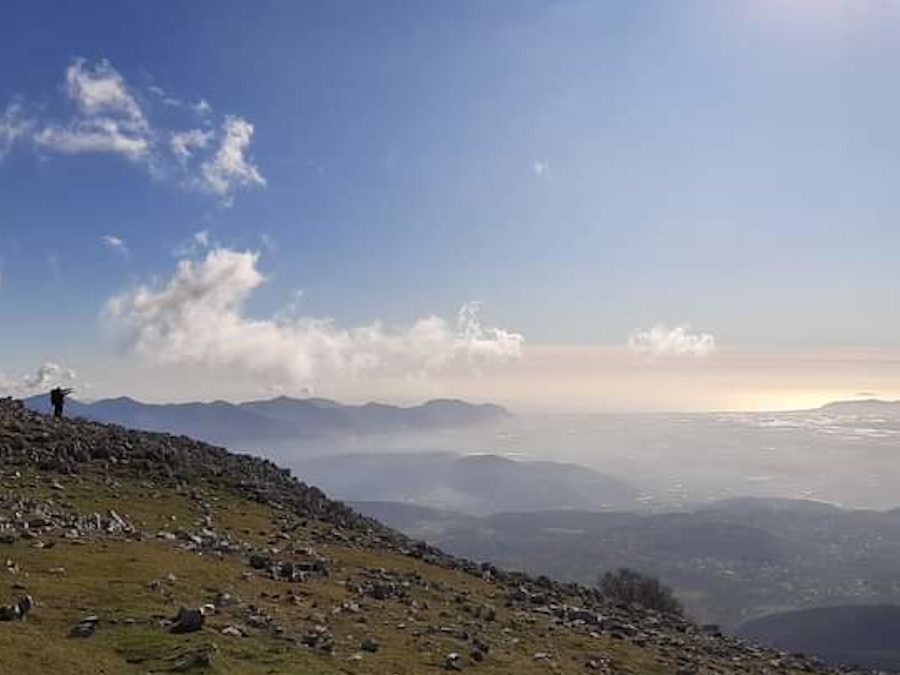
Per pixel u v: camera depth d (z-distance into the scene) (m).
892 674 56.16
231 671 25.33
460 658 33.28
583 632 45.09
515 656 35.78
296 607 35.84
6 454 56.03
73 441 62.47
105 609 29.84
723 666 44.41
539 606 50.19
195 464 66.75
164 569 36.53
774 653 54.25
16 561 34.12
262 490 65.12
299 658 28.38
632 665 39.34
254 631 30.53
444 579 52.03
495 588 53.28
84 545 38.41
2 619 27.39
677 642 48.53
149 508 50.69
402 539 65.56
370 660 30.38
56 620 28.16
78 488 51.91
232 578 37.94
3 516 41.41
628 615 55.94
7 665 23.12
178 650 26.45
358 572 46.97
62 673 23.38
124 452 63.28
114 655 25.69
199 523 49.66
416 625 37.50
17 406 72.31
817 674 48.69
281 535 52.34
